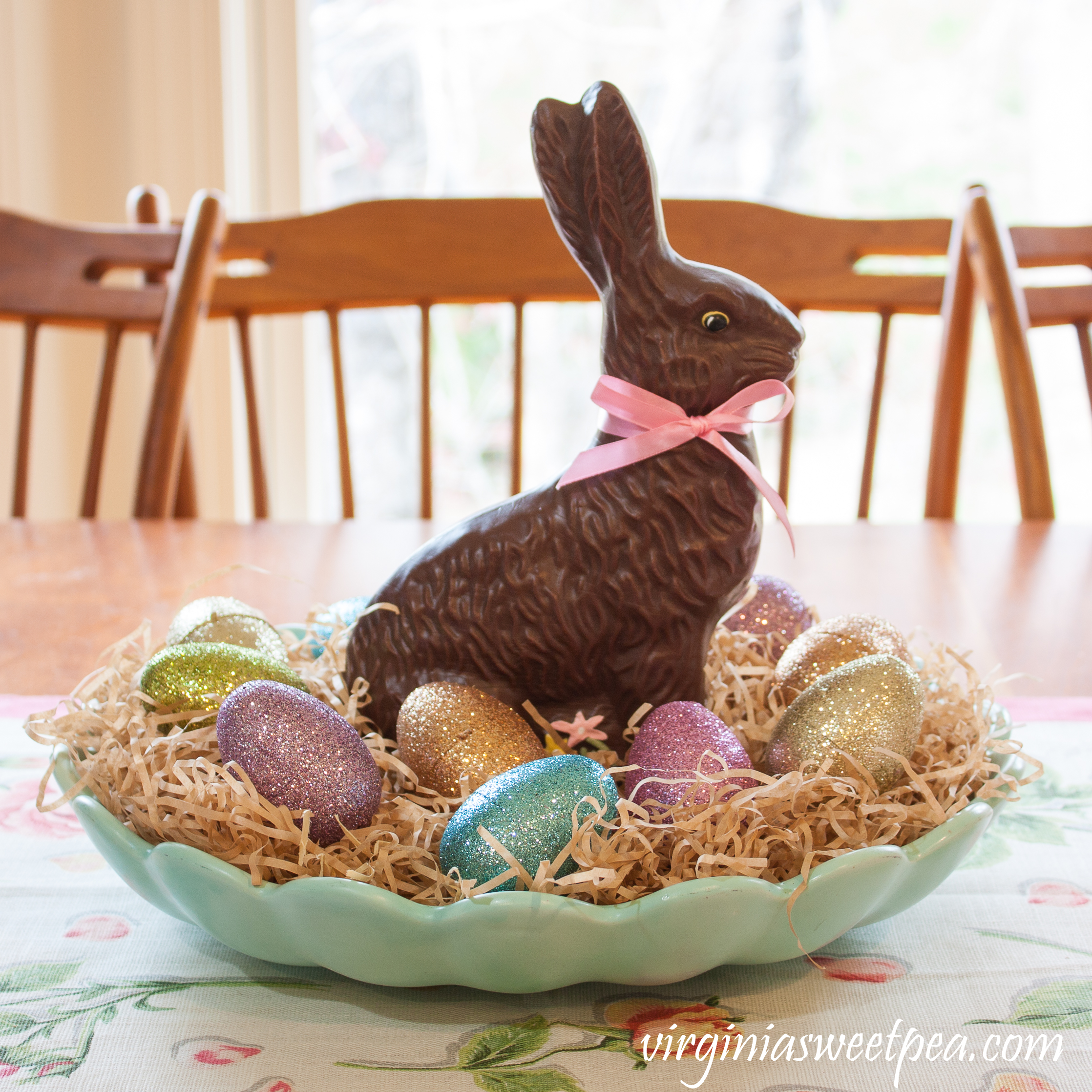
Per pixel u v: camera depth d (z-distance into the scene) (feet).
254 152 7.34
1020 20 7.75
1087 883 2.02
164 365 3.94
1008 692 2.55
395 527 3.77
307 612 2.85
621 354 2.01
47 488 7.27
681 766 1.94
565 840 1.82
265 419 7.55
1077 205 7.93
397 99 7.82
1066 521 8.71
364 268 4.20
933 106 7.86
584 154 1.97
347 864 1.84
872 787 1.91
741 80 7.79
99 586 3.07
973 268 4.00
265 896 1.71
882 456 8.40
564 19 7.70
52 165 6.98
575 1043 1.73
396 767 2.03
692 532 2.02
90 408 7.34
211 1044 1.73
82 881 2.02
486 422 8.23
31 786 2.25
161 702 2.04
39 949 1.88
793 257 4.15
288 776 1.87
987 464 8.61
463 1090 1.67
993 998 1.81
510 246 4.17
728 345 1.99
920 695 2.00
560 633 2.06
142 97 6.98
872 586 3.06
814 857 1.82
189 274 3.96
